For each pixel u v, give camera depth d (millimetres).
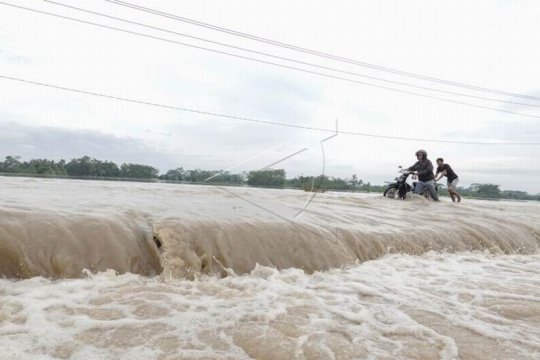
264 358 2604
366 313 3537
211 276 4523
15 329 2799
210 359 2553
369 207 10406
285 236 5500
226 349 2695
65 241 4207
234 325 3082
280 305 3594
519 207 17578
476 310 3775
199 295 3738
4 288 3574
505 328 3338
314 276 4852
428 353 2793
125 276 4152
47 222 4367
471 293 4359
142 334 2848
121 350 2607
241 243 5043
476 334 3186
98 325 2949
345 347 2805
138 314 3193
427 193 14641
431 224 8211
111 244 4387
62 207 5258
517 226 9289
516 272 5621
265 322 3162
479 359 2742
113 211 5363
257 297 3783
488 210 12672
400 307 3775
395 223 7926
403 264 5773
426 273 5301
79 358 2471
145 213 5617
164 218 5137
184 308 3367
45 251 4051
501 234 8266
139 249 4566
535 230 9250
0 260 3852
